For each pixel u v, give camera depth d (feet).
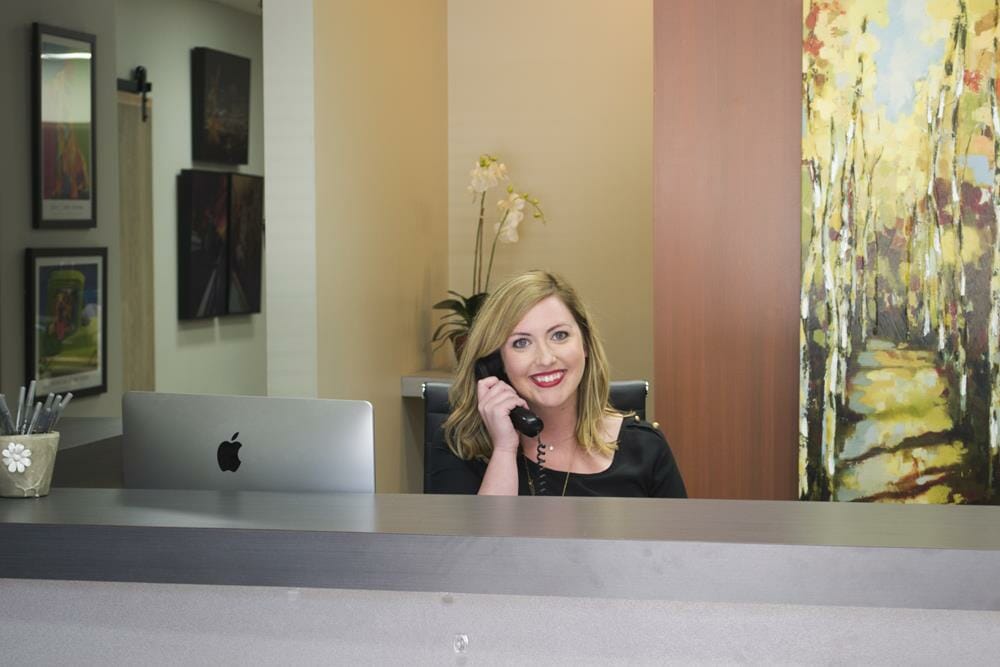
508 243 17.88
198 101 23.67
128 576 4.95
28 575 5.00
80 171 17.31
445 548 4.70
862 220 11.48
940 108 11.26
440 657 5.03
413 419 16.49
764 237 12.00
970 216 11.24
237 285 24.91
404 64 15.84
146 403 6.70
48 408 5.80
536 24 17.58
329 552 4.79
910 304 11.43
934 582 4.42
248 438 6.42
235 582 4.87
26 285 16.22
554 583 4.63
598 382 7.70
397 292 15.70
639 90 17.26
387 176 15.17
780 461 12.07
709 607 4.84
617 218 17.43
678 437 12.35
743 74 11.98
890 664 4.75
